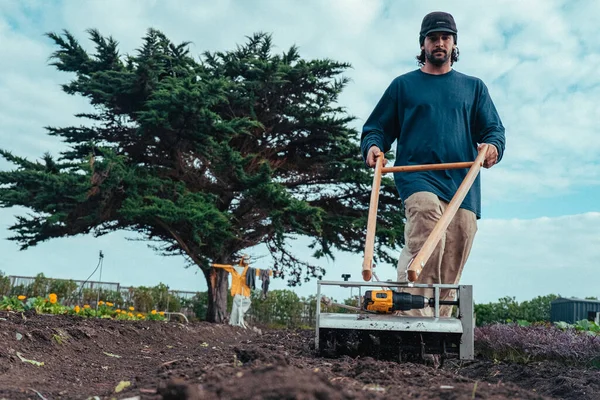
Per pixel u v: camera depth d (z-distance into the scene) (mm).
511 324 6980
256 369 1929
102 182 13789
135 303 16984
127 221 15586
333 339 3699
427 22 4711
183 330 8109
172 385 1688
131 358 4891
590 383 3215
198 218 13539
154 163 16219
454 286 3586
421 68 4895
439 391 2082
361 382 2324
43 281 15445
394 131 4945
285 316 19484
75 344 4918
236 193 16047
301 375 1793
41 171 13586
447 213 3730
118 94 15719
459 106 4652
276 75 16219
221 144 14445
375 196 4078
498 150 4590
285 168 17547
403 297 3686
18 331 4512
